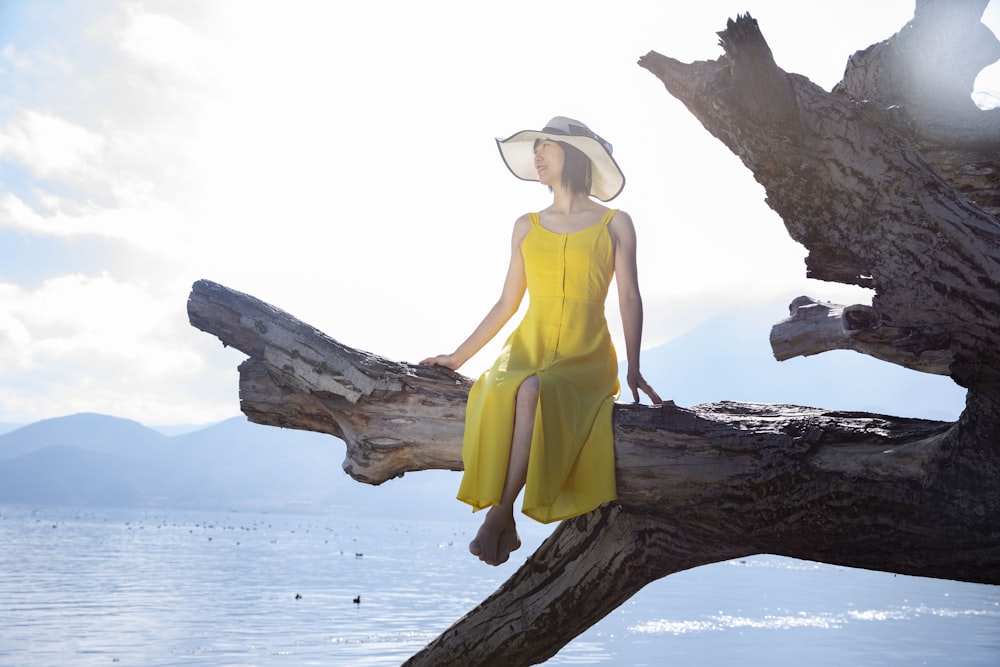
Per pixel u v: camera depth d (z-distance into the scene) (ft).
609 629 53.06
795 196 10.25
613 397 11.02
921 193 9.65
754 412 11.28
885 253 9.82
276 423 12.64
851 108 9.70
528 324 11.07
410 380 11.42
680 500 10.40
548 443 9.95
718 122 10.19
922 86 14.01
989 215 9.75
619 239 11.23
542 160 11.70
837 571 124.36
